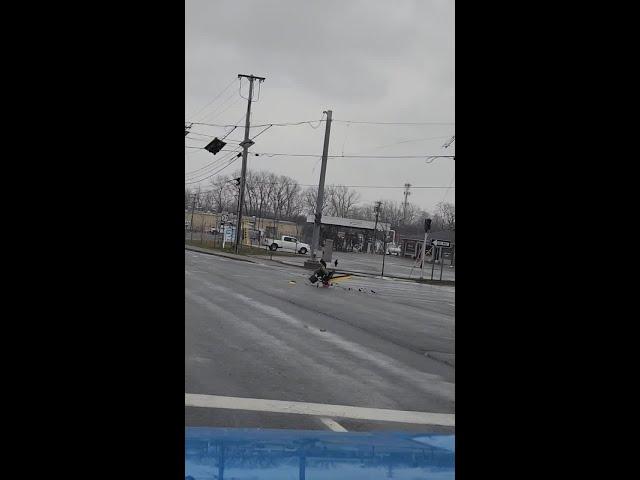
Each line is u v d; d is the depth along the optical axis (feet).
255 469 9.09
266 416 17.24
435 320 44.75
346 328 36.81
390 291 75.61
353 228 221.46
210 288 54.70
